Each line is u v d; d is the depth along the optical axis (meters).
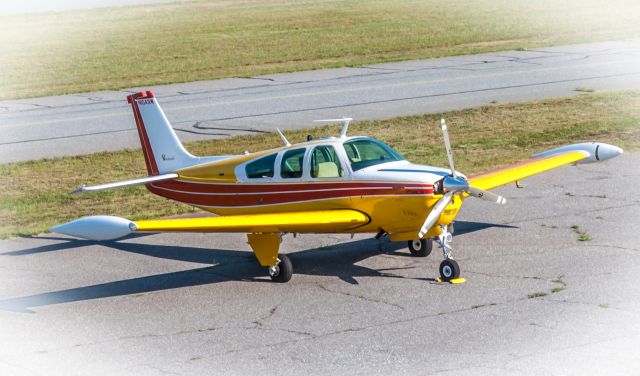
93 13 142.62
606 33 88.25
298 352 17.42
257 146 42.59
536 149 39.56
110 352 17.80
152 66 77.62
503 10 115.38
